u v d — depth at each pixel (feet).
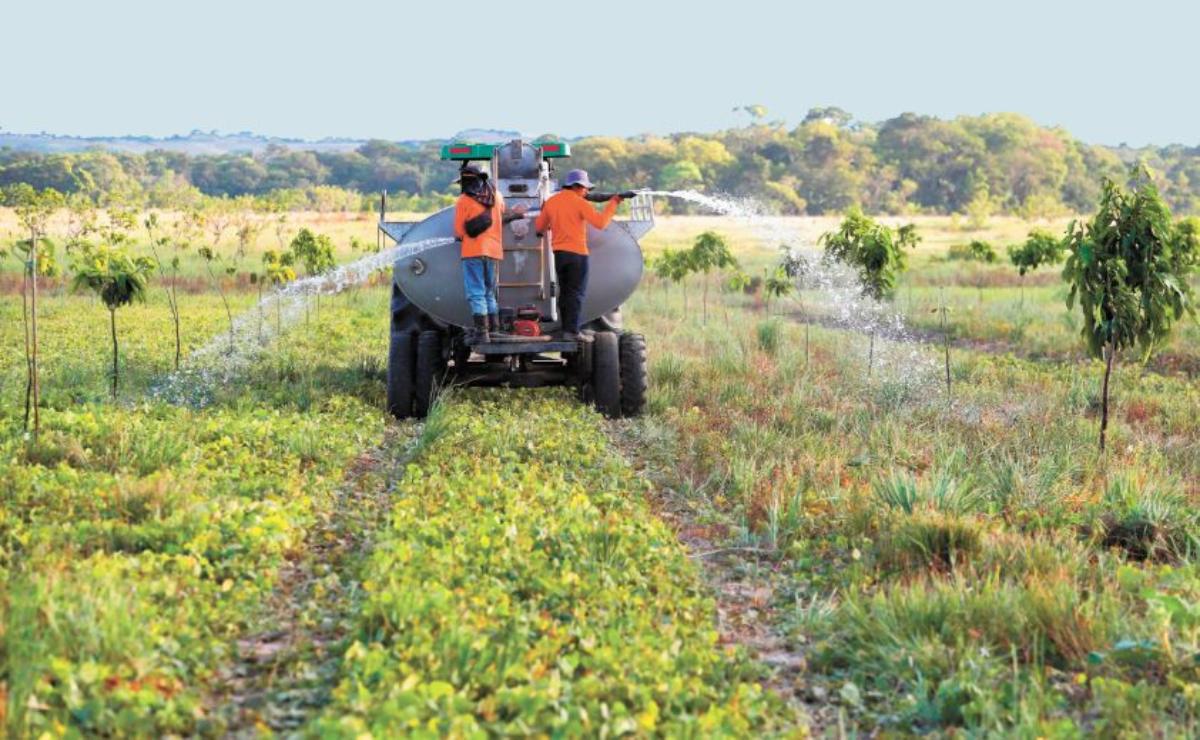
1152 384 53.88
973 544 25.67
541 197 44.52
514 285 42.80
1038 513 29.40
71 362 52.70
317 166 497.05
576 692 17.62
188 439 35.06
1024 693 18.60
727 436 39.52
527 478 31.37
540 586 22.52
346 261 137.18
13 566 22.62
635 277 44.45
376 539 25.95
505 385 44.60
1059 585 22.25
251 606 21.98
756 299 106.93
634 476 34.12
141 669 17.90
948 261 169.89
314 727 16.14
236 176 481.05
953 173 456.86
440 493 29.84
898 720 18.34
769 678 20.18
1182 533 27.89
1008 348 72.08
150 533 25.03
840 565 26.16
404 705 16.31
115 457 32.32
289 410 42.55
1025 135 479.00
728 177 413.59
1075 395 48.83
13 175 340.18
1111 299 37.40
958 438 37.70
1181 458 37.09
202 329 70.59
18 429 35.01
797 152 441.68
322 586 23.45
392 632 20.08
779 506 29.50
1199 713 18.17
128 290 45.42
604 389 43.57
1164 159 580.71
